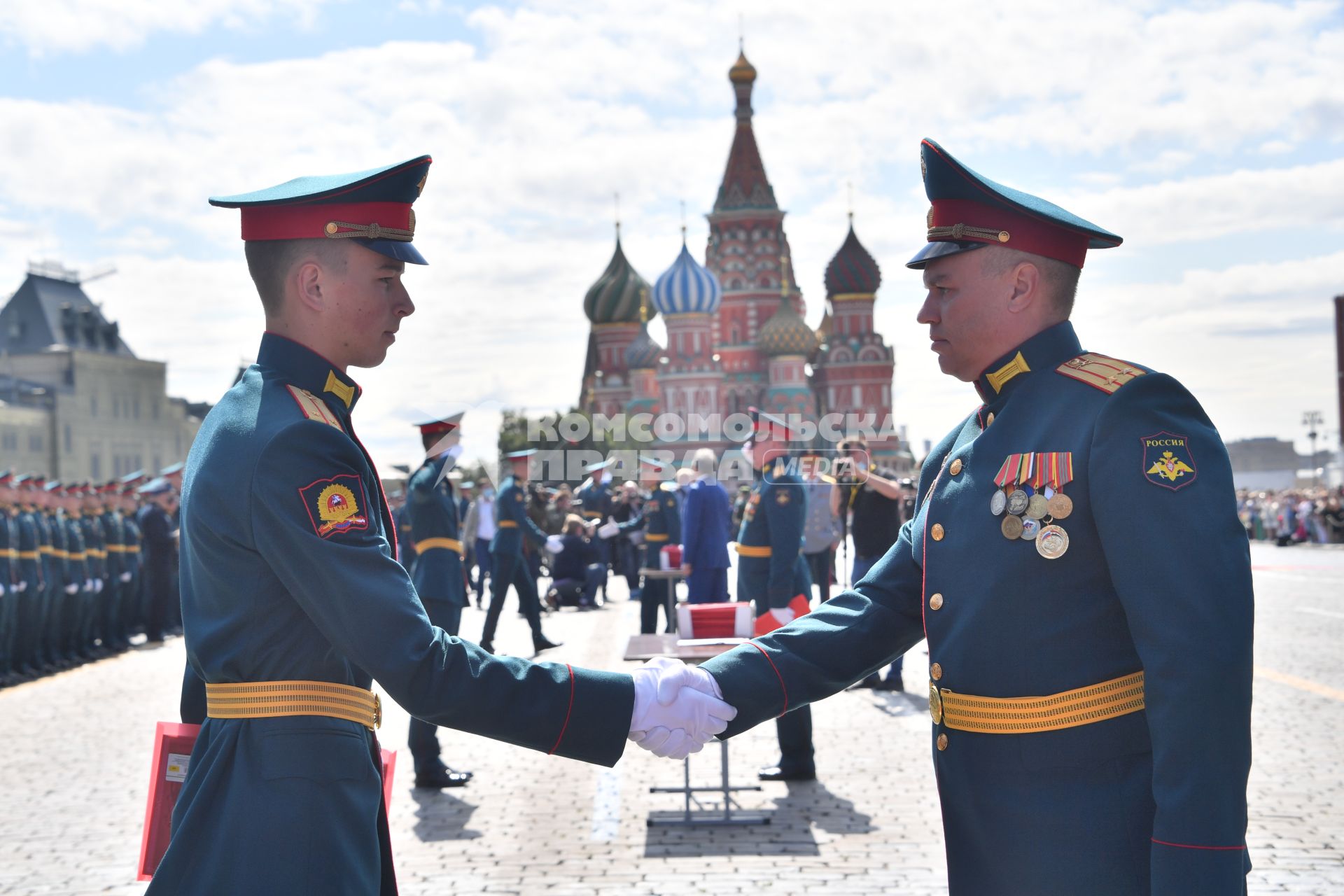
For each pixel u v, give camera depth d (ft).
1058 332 9.04
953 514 9.02
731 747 29.22
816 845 20.48
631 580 75.82
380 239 9.10
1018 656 8.47
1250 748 7.69
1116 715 8.28
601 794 24.56
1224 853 7.45
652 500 56.95
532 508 79.71
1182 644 7.61
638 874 19.11
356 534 8.46
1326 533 130.11
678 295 327.06
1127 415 8.24
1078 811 8.22
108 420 359.25
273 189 9.22
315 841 8.35
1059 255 8.94
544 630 57.16
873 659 10.08
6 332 382.22
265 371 9.11
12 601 44.80
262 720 8.55
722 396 329.11
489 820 22.77
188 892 8.34
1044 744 8.36
